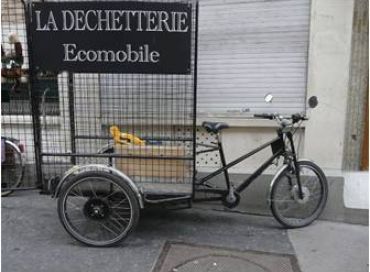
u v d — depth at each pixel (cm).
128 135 403
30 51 366
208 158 481
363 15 439
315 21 432
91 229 396
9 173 495
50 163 415
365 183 462
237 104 467
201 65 467
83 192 372
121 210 375
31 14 357
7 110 510
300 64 450
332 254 369
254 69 459
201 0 457
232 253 368
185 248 376
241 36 456
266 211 461
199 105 472
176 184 390
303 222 427
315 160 457
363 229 425
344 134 455
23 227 414
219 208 468
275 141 412
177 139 408
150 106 467
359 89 456
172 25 349
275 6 445
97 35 354
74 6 351
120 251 368
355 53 448
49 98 469
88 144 447
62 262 349
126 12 348
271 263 352
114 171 362
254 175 416
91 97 466
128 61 357
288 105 459
